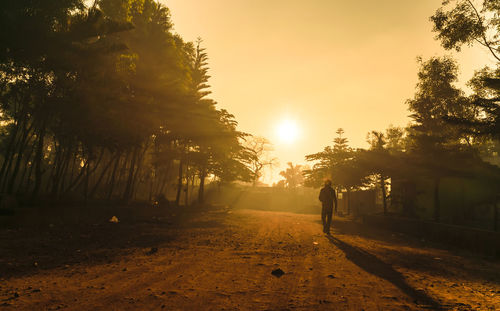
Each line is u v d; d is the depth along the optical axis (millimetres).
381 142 23391
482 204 16359
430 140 15547
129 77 16609
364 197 30453
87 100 12648
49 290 3383
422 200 20484
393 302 3229
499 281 4680
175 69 20188
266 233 10641
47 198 14188
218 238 8875
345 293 3543
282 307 2961
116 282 3824
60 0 10477
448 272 5180
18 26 9477
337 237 10109
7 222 9000
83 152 15953
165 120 21188
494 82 11719
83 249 6312
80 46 11422
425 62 24375
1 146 22859
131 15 19047
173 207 22766
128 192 18953
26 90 12969
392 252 7262
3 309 2693
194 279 4078
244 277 4281
